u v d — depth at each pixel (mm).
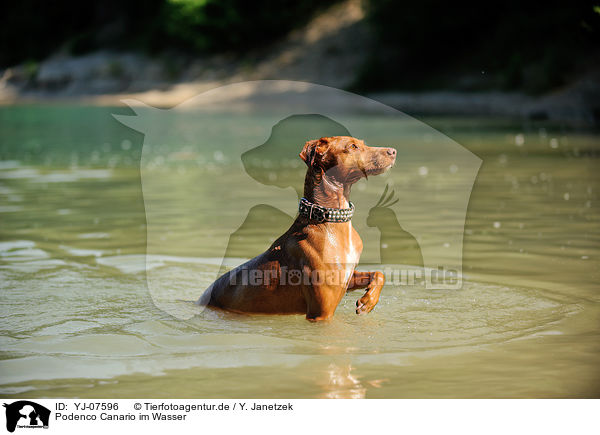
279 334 4090
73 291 5047
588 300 4660
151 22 43938
